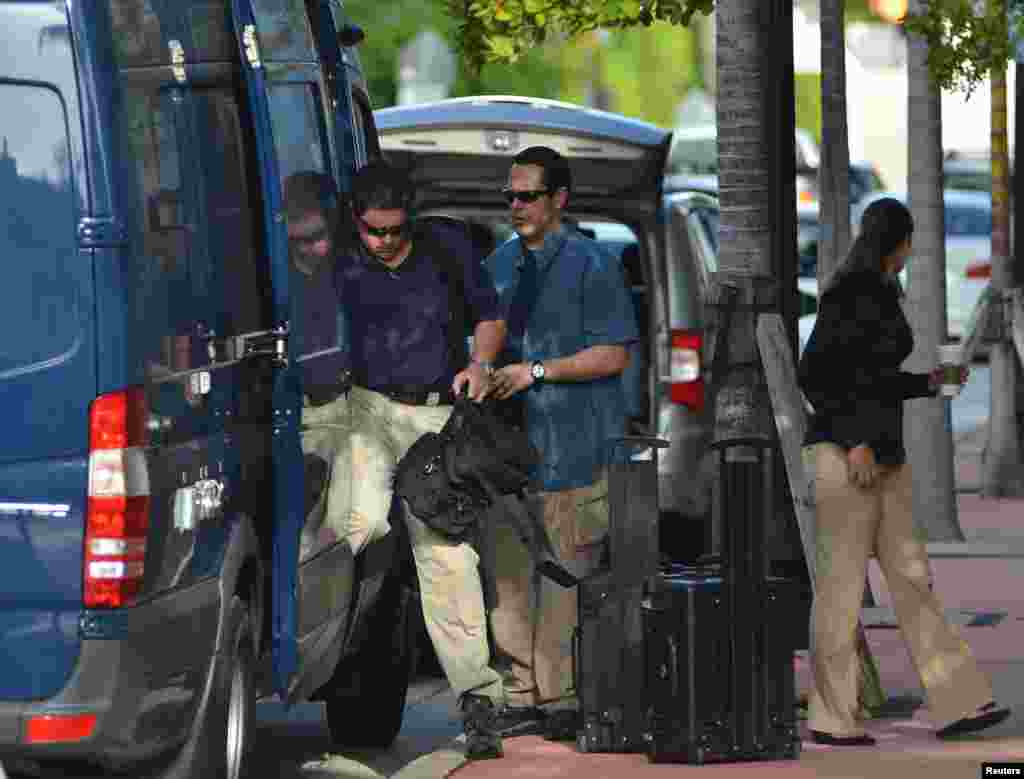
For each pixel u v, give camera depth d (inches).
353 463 1451.8
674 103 7337.6
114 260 1083.3
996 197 2957.7
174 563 1115.3
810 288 4594.0
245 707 1230.3
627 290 1547.7
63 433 1079.6
